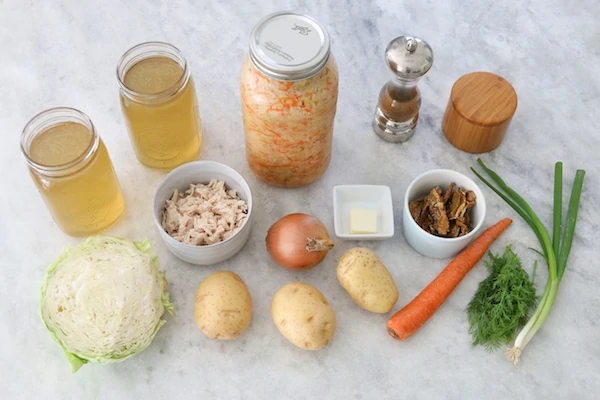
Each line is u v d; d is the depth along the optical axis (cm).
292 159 98
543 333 97
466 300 98
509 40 116
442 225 98
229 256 98
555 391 94
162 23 115
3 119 108
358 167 106
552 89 112
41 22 114
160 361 94
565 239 99
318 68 87
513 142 108
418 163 107
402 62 95
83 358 90
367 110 110
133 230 102
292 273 99
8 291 98
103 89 110
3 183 104
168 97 93
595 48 116
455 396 93
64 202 93
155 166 104
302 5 117
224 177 100
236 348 95
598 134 109
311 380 93
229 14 116
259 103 90
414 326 93
